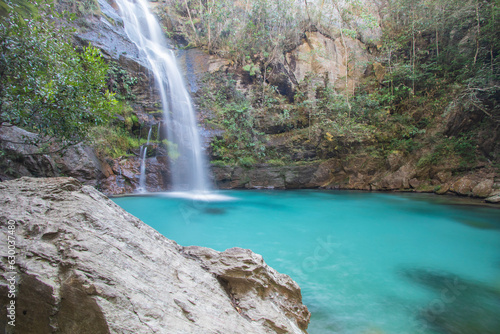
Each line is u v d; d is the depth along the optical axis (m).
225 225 7.79
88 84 6.00
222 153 15.84
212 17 19.75
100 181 11.27
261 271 2.63
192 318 1.74
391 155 14.78
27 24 5.45
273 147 16.80
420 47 18.50
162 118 14.80
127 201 10.62
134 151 13.31
